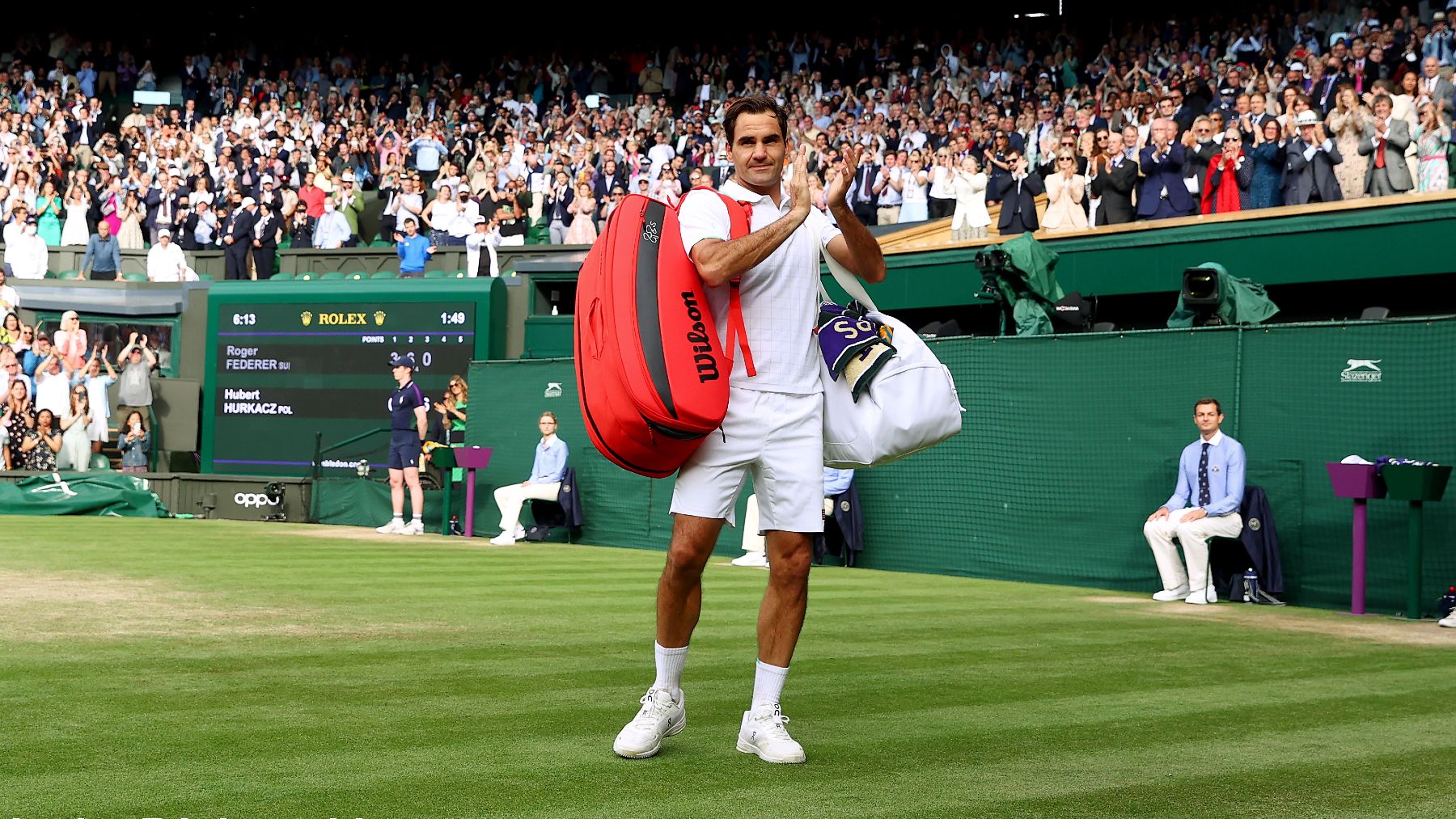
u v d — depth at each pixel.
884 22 27.70
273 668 5.47
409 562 10.98
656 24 29.80
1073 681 5.55
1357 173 13.63
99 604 7.50
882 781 3.70
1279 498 9.61
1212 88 19.31
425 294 17.95
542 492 14.03
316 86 27.72
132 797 3.38
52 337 19.86
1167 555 9.39
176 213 22.88
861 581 10.36
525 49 30.41
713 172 21.67
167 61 30.34
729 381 3.81
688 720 4.54
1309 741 4.36
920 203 18.61
